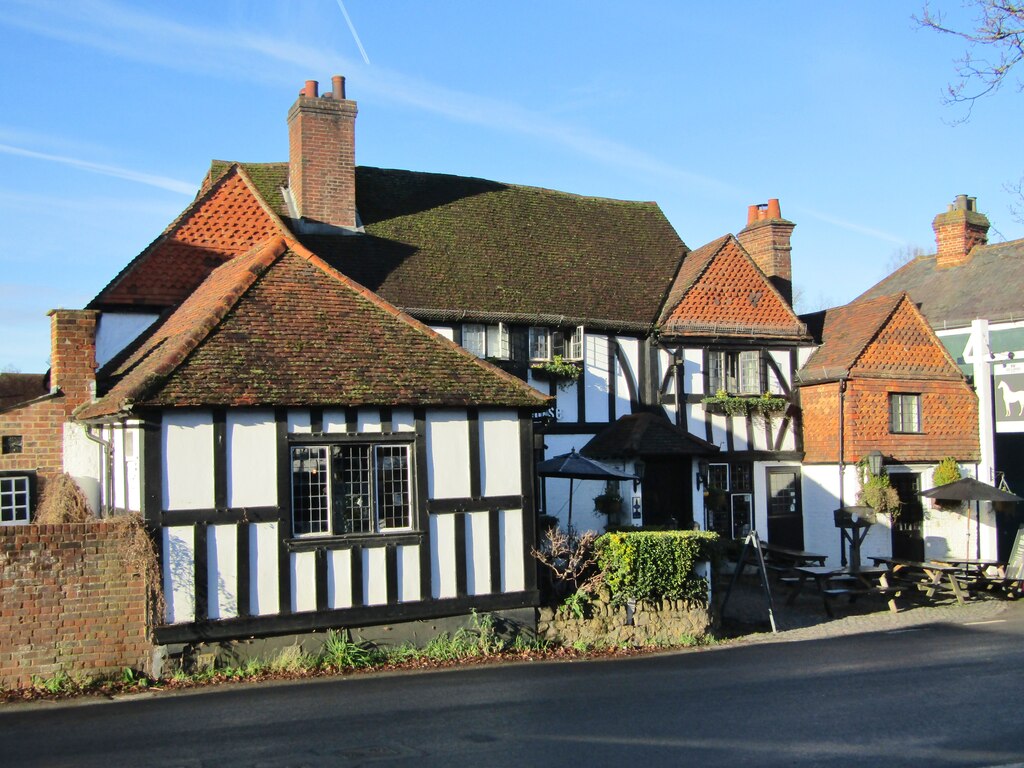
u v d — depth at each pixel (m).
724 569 19.39
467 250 20.44
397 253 19.58
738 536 20.69
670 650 13.20
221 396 11.46
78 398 14.38
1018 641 13.41
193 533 11.26
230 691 10.37
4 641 10.43
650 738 8.09
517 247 21.19
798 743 7.91
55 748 7.97
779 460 21.31
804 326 21.95
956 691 9.94
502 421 13.34
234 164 18.45
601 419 19.73
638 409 20.17
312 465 12.11
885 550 20.69
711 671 11.40
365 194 21.03
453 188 22.30
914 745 7.82
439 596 12.63
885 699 9.59
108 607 10.89
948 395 21.92
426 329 14.02
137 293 16.78
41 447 14.21
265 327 12.84
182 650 11.12
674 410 20.38
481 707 9.38
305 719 8.91
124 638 10.95
